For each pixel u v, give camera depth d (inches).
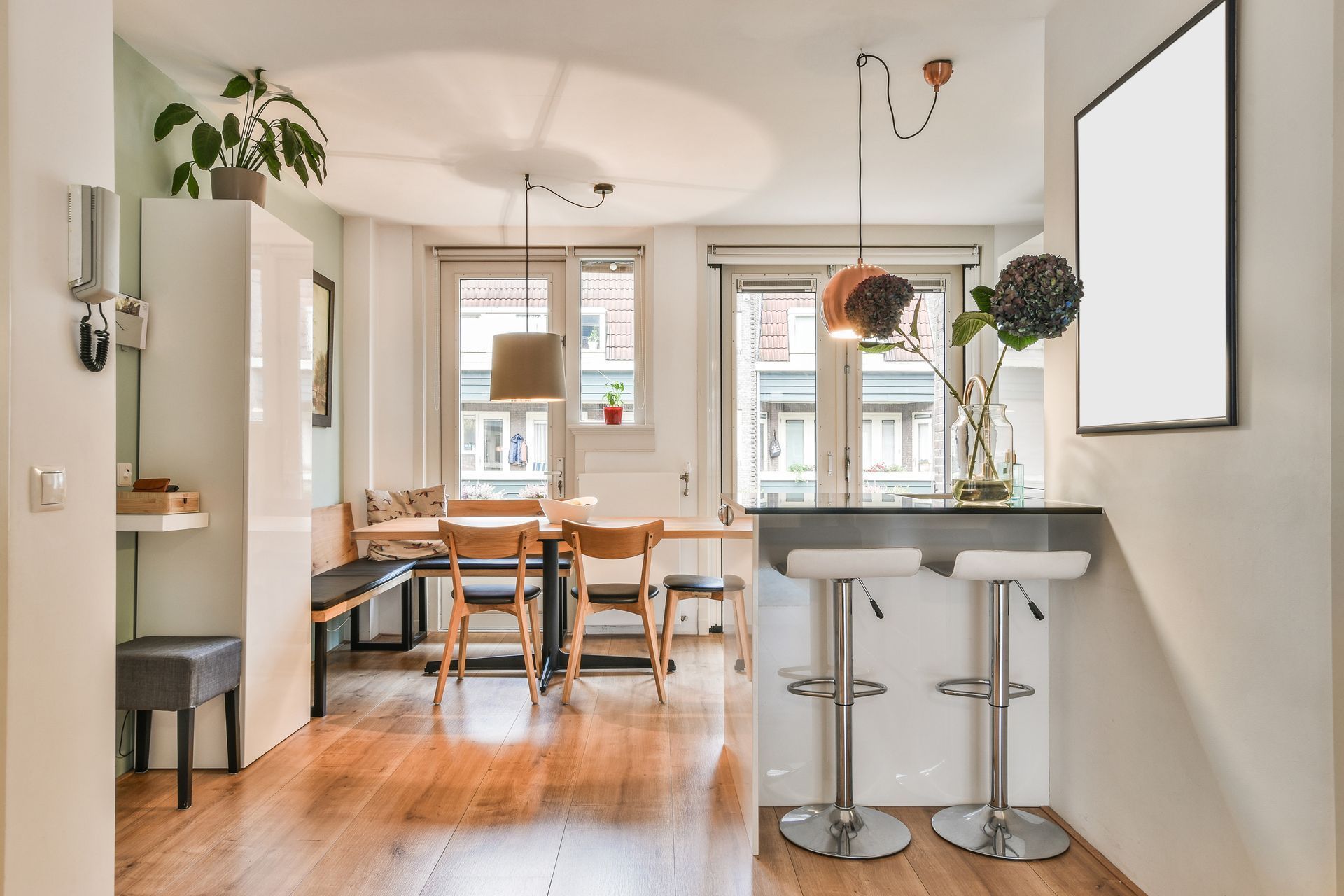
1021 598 105.7
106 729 72.8
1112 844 90.7
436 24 111.1
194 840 95.1
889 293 97.8
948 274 217.3
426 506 204.7
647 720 139.9
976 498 102.4
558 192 183.0
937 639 106.0
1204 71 74.5
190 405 116.1
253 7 106.6
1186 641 77.6
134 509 107.5
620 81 128.1
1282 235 65.6
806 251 212.5
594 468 212.8
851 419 217.6
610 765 119.3
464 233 212.4
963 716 106.2
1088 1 97.6
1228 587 71.9
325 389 192.5
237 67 123.4
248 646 117.3
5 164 61.2
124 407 113.3
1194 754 76.5
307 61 121.5
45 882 64.8
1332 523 60.7
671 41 115.7
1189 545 77.2
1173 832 79.7
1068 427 101.4
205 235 116.0
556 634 169.2
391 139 151.0
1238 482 70.5
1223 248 71.9
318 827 98.8
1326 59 60.9
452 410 216.8
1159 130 81.5
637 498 210.7
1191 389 76.4
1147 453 84.0
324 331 191.9
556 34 113.9
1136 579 85.9
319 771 116.4
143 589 116.6
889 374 218.2
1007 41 115.9
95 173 72.2
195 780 113.1
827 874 88.6
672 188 180.7
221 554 116.6
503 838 96.3
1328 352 60.9
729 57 120.5
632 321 217.9
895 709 105.7
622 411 215.6
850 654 98.0
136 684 103.6
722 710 146.0
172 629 116.7
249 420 116.3
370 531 155.6
